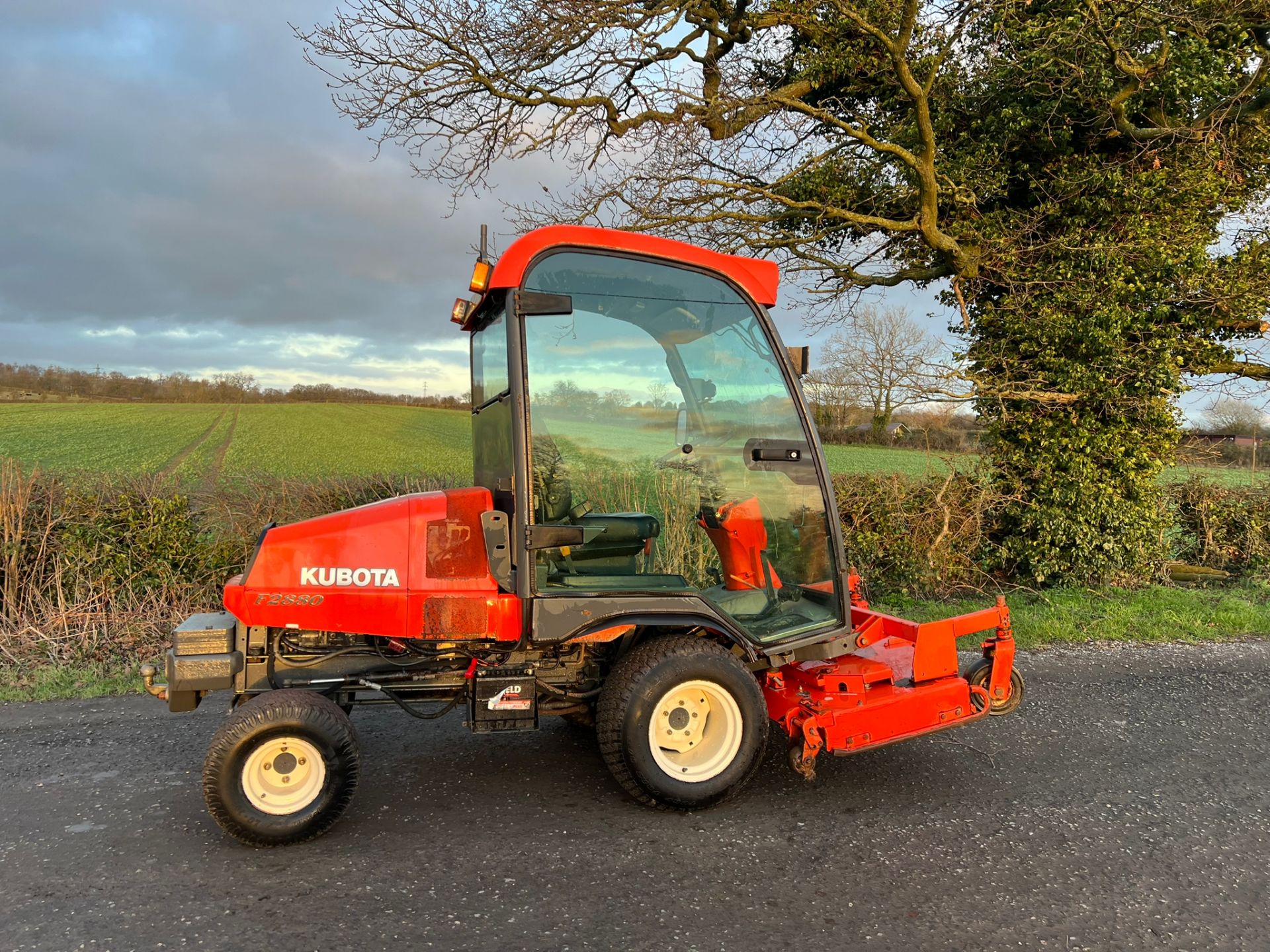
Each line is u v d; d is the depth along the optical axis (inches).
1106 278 344.2
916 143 376.5
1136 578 354.6
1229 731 181.2
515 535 132.3
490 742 171.3
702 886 113.8
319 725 123.7
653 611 134.3
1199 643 263.3
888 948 99.1
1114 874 117.9
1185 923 105.3
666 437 140.5
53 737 174.7
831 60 365.7
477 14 314.0
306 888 113.3
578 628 131.5
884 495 332.5
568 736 174.7
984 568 349.7
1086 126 367.9
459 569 132.8
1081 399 346.6
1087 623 284.7
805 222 396.2
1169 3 319.6
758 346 146.0
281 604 129.3
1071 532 344.5
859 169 394.6
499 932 102.6
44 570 258.5
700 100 335.0
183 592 265.9
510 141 340.2
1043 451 354.9
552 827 132.2
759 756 137.2
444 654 139.1
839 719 140.6
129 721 185.5
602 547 137.3
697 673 132.7
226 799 121.1
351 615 130.1
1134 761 163.0
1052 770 158.1
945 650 153.2
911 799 143.9
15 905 108.9
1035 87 353.4
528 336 132.0
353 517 135.1
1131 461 349.4
